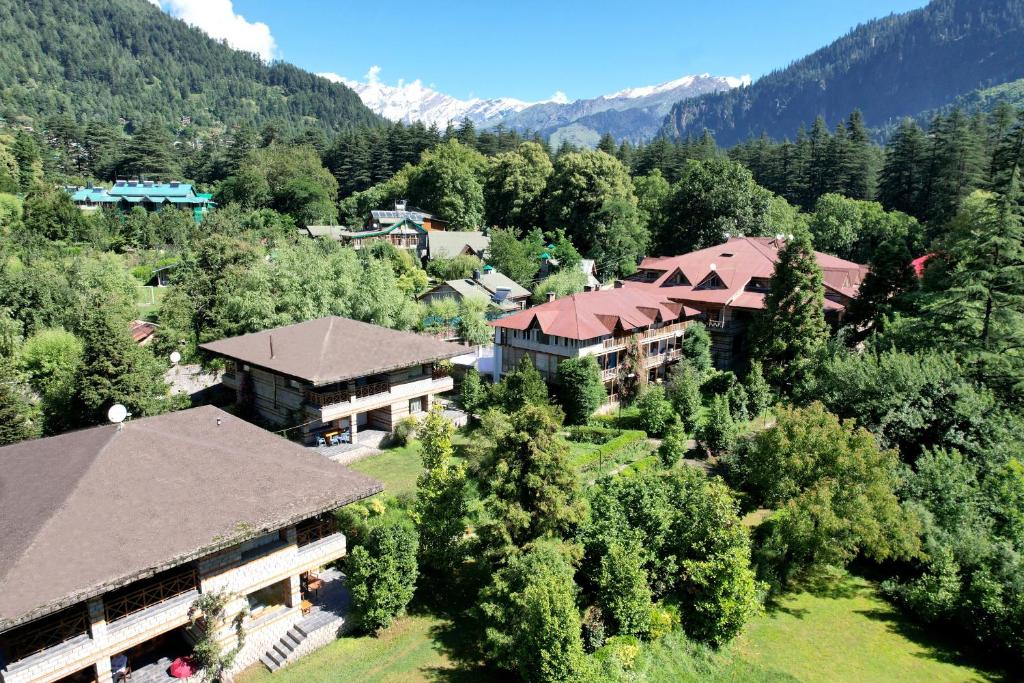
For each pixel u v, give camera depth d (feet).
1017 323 141.79
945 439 123.75
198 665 70.03
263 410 145.18
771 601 102.01
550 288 252.42
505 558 83.25
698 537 93.09
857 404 133.90
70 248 236.22
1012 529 103.55
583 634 81.82
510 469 85.10
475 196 396.57
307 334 143.33
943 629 96.89
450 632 83.41
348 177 512.22
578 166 322.96
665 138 467.93
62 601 55.36
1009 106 289.33
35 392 137.39
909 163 317.01
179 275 189.88
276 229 306.55
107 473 69.46
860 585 108.06
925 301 160.25
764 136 470.39
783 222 310.24
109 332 126.41
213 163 553.23
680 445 132.26
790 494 108.06
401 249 312.09
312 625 79.66
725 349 201.05
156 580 68.95
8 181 356.38
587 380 150.71
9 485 70.38
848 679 84.58
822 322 169.89
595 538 87.81
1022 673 87.66
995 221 144.97
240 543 70.54
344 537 84.79
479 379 155.53
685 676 81.66
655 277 240.73
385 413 141.79
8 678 57.16
